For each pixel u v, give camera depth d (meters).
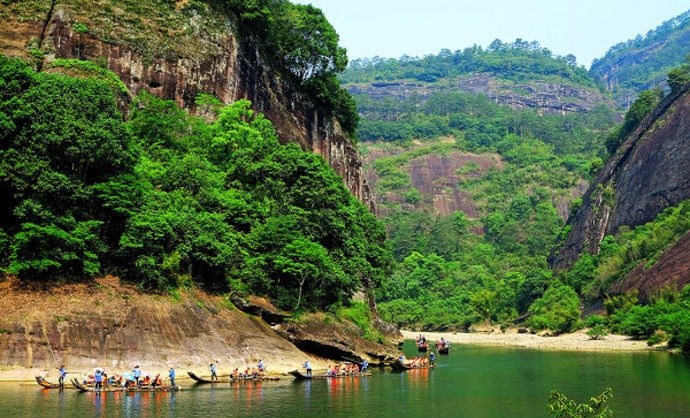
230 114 75.12
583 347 96.62
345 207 73.12
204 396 43.44
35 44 71.19
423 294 177.88
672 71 157.12
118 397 41.47
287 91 94.19
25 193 47.12
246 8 87.56
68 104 49.97
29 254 46.31
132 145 55.34
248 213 65.50
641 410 40.97
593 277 135.00
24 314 44.47
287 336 59.66
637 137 157.75
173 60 78.56
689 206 122.06
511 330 140.88
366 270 75.38
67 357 44.22
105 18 76.12
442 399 45.81
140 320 48.97
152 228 52.28
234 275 60.69
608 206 154.25
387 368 66.19
